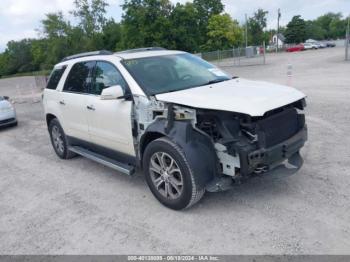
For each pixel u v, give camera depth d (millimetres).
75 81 5621
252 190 4340
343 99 9391
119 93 4227
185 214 3951
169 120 3842
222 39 56250
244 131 3605
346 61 22578
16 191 5297
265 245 3227
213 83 4609
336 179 4418
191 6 45219
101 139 5066
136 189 4840
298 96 3971
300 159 4312
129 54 5016
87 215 4223
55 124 6375
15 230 4059
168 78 4566
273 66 25500
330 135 6273
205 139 3719
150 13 42031
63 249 3545
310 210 3736
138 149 4441
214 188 3684
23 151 7723
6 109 10711
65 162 6488
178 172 3873
